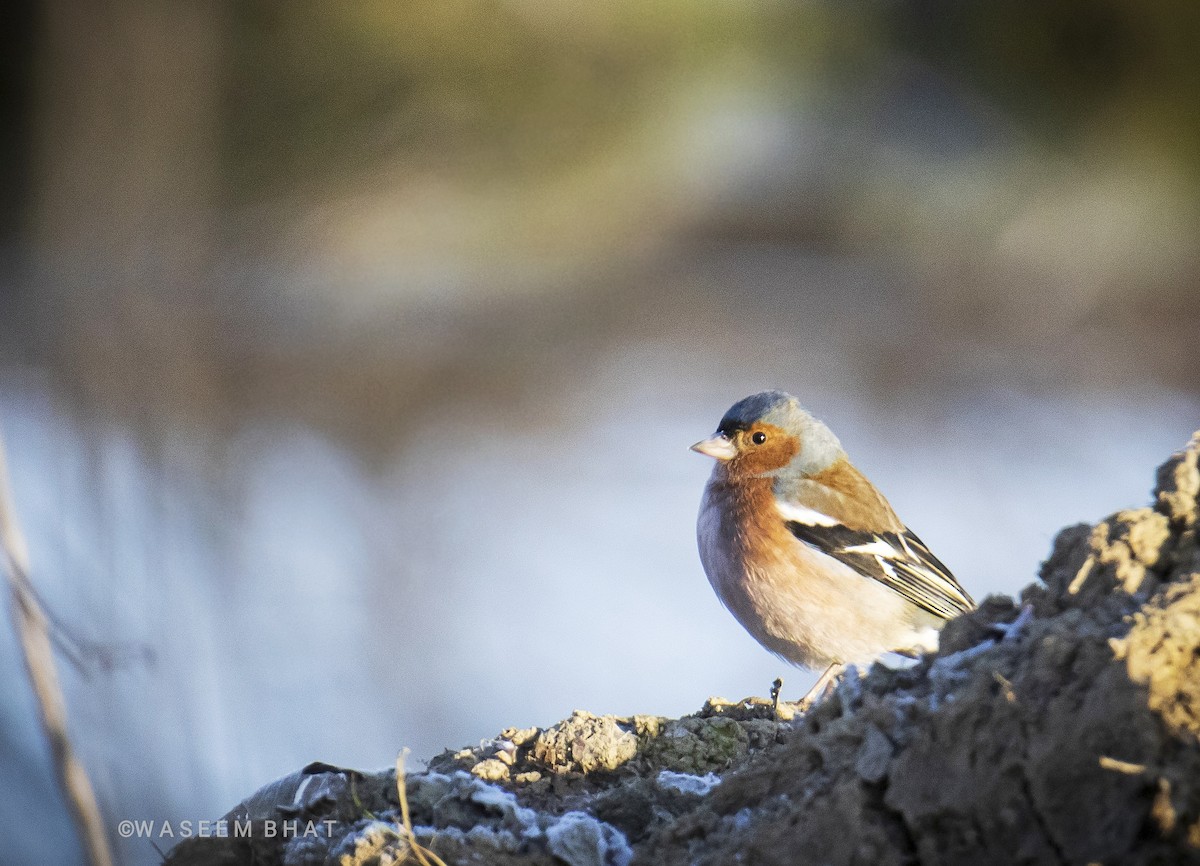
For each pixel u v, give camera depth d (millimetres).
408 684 9836
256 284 18844
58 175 16828
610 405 18188
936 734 3498
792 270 21953
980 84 21109
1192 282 19203
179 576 7988
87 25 16984
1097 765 3234
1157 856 3092
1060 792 3260
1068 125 20375
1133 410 17156
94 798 5289
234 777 7031
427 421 17797
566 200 21406
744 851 3684
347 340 18891
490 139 20875
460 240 20969
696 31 21328
